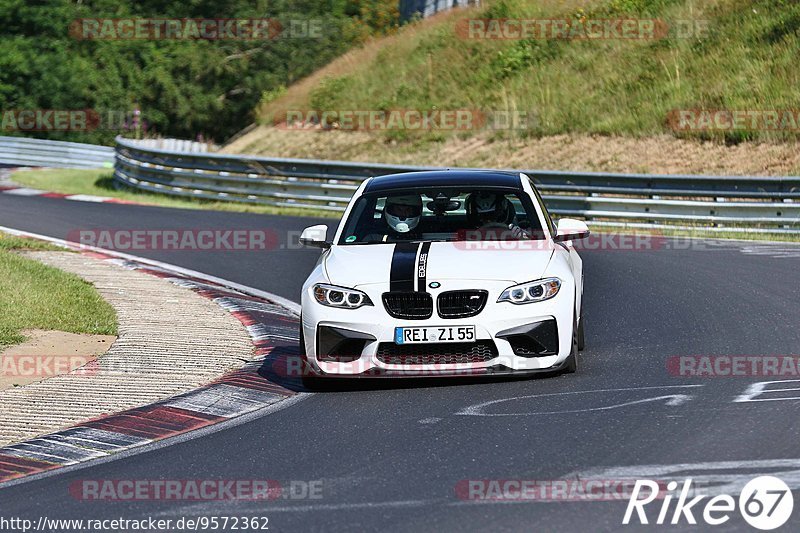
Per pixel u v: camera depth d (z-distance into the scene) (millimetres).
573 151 87188
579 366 28953
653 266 49031
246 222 70000
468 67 110000
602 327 35188
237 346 33844
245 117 163250
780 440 20469
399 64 117875
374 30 169625
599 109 92750
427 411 24609
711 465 19109
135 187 92812
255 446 22391
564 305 26844
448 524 16656
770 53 91062
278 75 163375
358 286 26828
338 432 23172
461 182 31062
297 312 41594
